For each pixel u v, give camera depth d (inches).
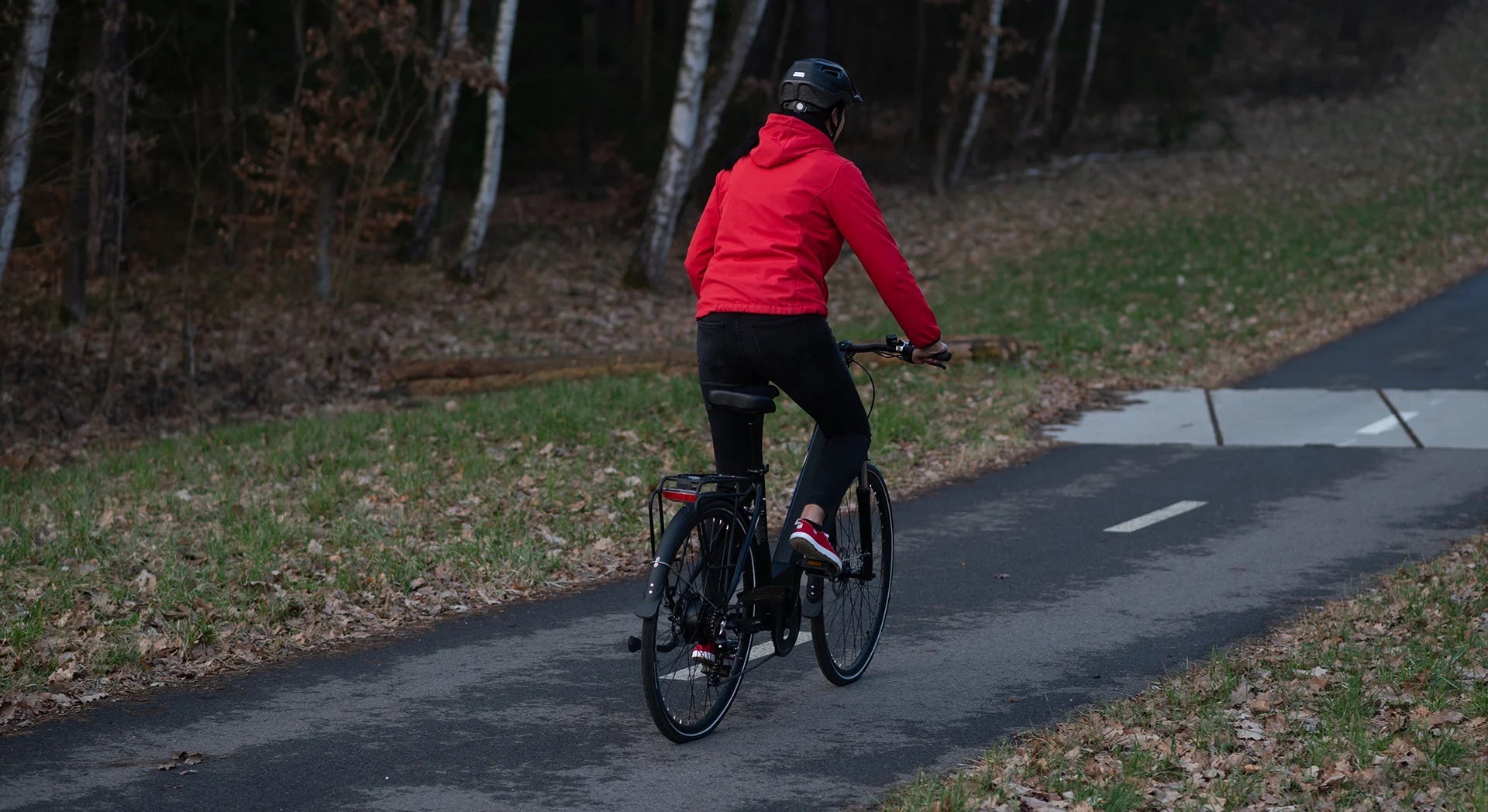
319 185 880.9
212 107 946.7
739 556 214.8
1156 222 1289.4
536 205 1473.9
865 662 249.3
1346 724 204.8
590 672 251.1
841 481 215.9
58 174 700.7
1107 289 950.4
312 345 703.7
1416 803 174.2
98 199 601.9
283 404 593.9
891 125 1987.0
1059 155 1844.2
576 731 217.6
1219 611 291.3
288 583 303.9
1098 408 597.9
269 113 778.8
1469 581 294.5
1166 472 464.8
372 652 263.9
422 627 283.1
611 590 314.3
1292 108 2092.8
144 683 241.9
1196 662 253.1
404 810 185.0
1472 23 2519.7
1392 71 2257.6
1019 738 212.7
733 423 214.5
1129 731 210.1
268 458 449.1
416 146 1274.6
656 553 203.8
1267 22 2496.3
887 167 1742.1
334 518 367.9
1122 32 1841.8
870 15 1918.1
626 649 266.1
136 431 536.7
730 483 213.8
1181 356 722.2
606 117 1449.3
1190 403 604.4
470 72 791.7
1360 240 1113.4
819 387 209.0
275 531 344.2
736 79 1073.5
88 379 576.7
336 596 296.8
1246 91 2209.6
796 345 203.8
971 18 1565.0
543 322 872.3
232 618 277.9
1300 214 1273.4
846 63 1935.3
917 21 1833.2
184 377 593.0
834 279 1117.7
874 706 231.0
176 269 922.7
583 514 380.5
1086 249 1159.6
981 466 477.1
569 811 184.5
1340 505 404.8
